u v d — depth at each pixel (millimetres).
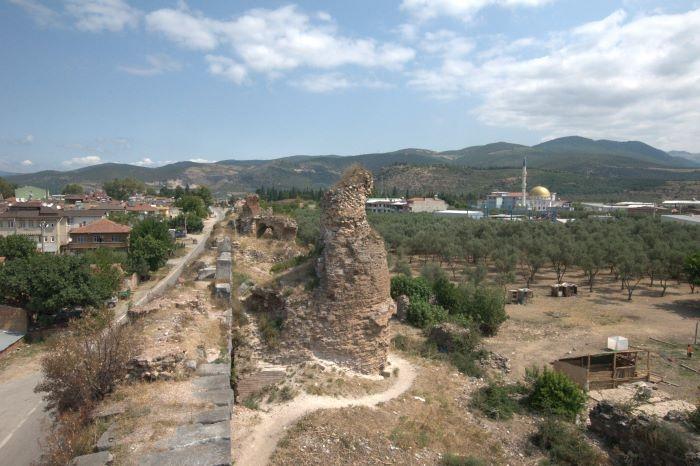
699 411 14008
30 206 60438
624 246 49562
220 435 7891
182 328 13758
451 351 21734
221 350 13094
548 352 26094
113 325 13992
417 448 11555
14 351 25734
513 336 29375
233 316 16156
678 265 45281
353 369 14875
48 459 8219
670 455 12438
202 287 19297
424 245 58281
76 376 9977
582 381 20172
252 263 27859
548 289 45656
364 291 14773
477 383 18016
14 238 44281
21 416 17672
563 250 48812
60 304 28641
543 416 15898
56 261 30219
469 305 30438
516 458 12664
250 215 35125
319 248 15930
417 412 13664
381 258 15234
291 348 14656
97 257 39969
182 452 7348
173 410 8883
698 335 30344
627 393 19500
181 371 10891
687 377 22547
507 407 16047
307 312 14789
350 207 14844
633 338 29594
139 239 50719
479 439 13164
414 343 21922
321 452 10484
